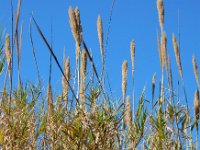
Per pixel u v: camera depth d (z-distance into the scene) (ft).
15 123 14.21
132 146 15.49
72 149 14.17
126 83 18.11
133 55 18.24
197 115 16.98
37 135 14.80
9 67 14.62
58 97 15.51
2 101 14.51
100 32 15.78
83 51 15.39
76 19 15.06
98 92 14.66
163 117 16.07
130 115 17.02
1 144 13.88
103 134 14.08
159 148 15.61
